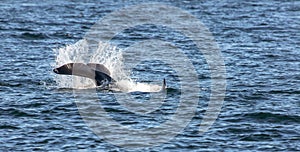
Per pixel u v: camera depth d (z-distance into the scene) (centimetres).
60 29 17375
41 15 19938
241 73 11962
